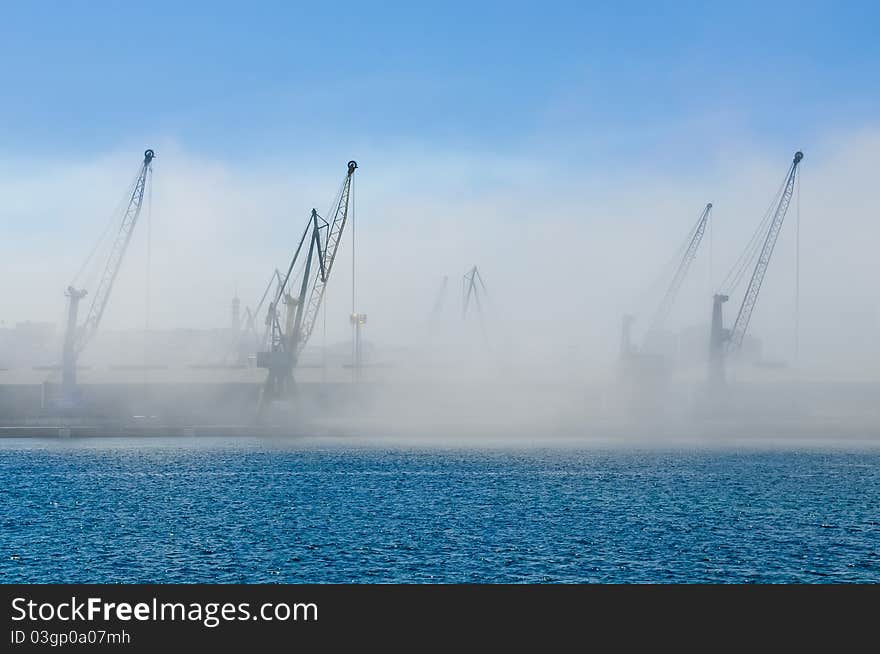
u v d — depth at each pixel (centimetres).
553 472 18000
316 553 8869
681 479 16562
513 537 9700
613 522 10831
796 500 13250
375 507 12312
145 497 13625
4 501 13200
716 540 9575
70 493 14238
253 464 19812
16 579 7925
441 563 8438
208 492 14300
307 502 12938
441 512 11769
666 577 7994
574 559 8606
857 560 8644
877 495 13962
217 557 8725
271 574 8056
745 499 13362
